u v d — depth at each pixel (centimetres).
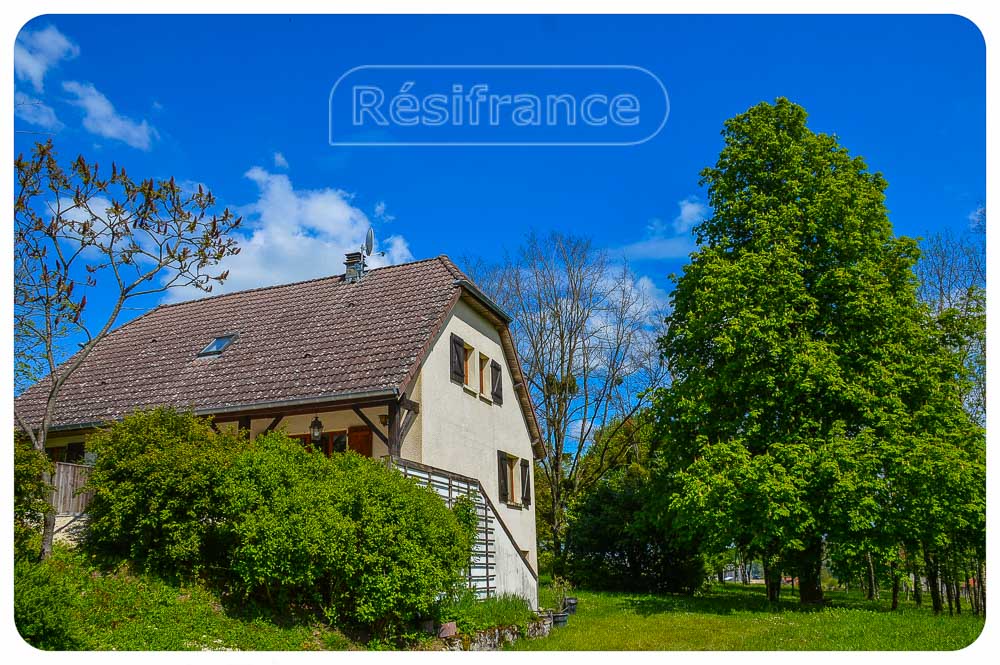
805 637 1453
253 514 1145
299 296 2238
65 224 1259
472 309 2161
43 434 1252
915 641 1399
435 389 1842
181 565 1195
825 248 2106
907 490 1858
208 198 1334
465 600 1396
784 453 1902
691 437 2169
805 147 2239
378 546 1140
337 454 1336
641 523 2328
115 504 1189
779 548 2019
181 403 1762
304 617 1166
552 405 3381
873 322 2041
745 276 2067
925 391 1992
